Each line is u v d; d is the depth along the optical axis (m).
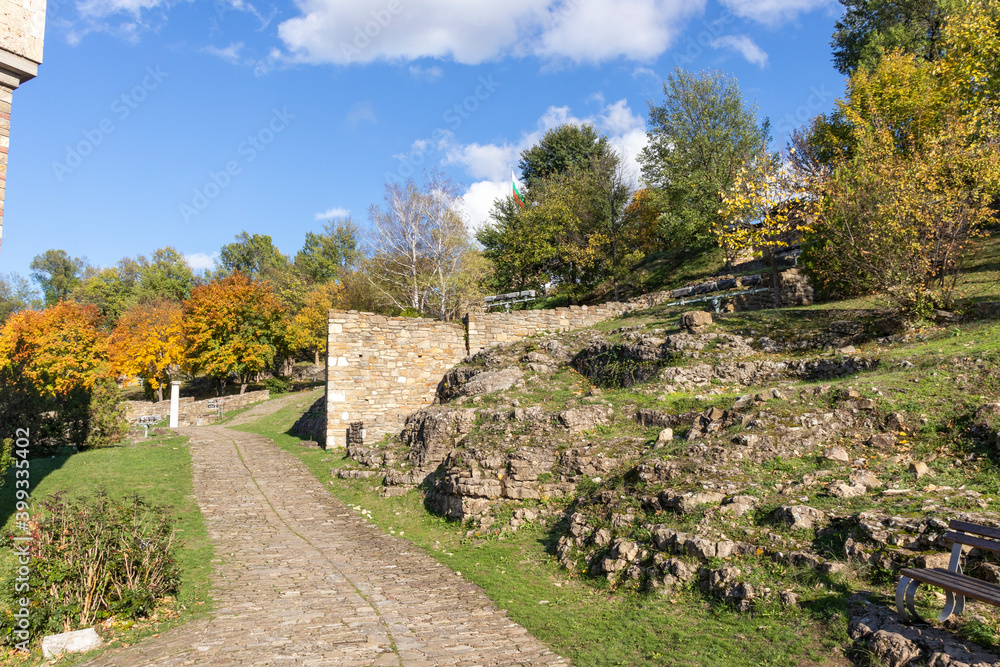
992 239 18.39
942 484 7.14
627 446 11.55
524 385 17.30
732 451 9.16
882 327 13.59
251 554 10.97
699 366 14.08
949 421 8.37
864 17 35.31
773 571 6.55
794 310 17.09
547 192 42.03
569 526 9.81
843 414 9.32
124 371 43.94
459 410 15.59
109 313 67.38
